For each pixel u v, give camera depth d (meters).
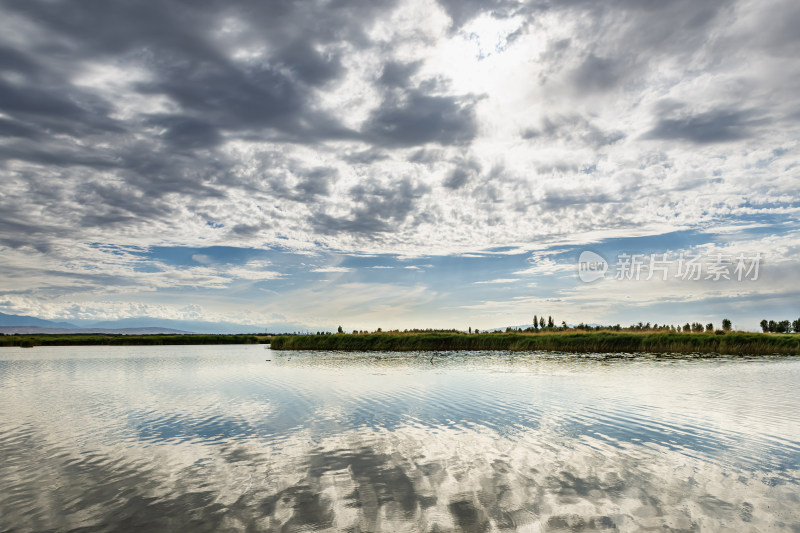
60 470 11.37
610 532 7.76
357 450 12.84
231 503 9.16
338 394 22.75
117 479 10.69
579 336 56.50
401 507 8.85
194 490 9.91
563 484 10.03
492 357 46.16
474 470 10.98
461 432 14.79
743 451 12.51
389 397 21.61
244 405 20.17
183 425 16.33
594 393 22.20
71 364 44.72
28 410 19.50
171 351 72.12
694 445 13.09
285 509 8.83
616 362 39.34
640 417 16.81
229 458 12.25
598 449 12.74
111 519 8.48
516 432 14.71
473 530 7.88
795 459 11.78
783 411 17.72
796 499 9.18
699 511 8.62
